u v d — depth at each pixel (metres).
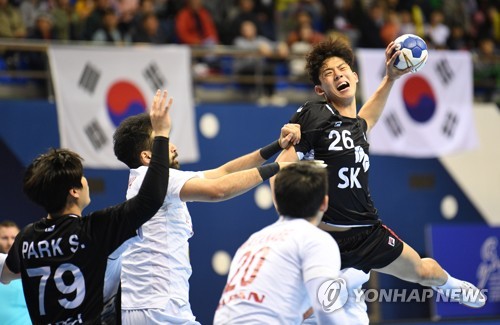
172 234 9.10
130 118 9.46
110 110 21.62
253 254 7.67
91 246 7.77
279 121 24.23
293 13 28.12
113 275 8.06
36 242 7.88
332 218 10.12
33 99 22.62
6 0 23.34
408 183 25.28
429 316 24.72
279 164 8.76
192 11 25.36
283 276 7.44
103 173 22.30
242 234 23.52
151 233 9.05
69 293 7.79
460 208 25.83
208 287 23.03
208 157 23.33
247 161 9.91
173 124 22.14
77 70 21.42
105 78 21.69
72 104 21.25
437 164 25.66
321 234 7.54
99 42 23.72
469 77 25.09
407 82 24.27
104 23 23.95
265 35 26.31
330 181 10.11
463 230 24.50
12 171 21.70
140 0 26.05
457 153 24.95
